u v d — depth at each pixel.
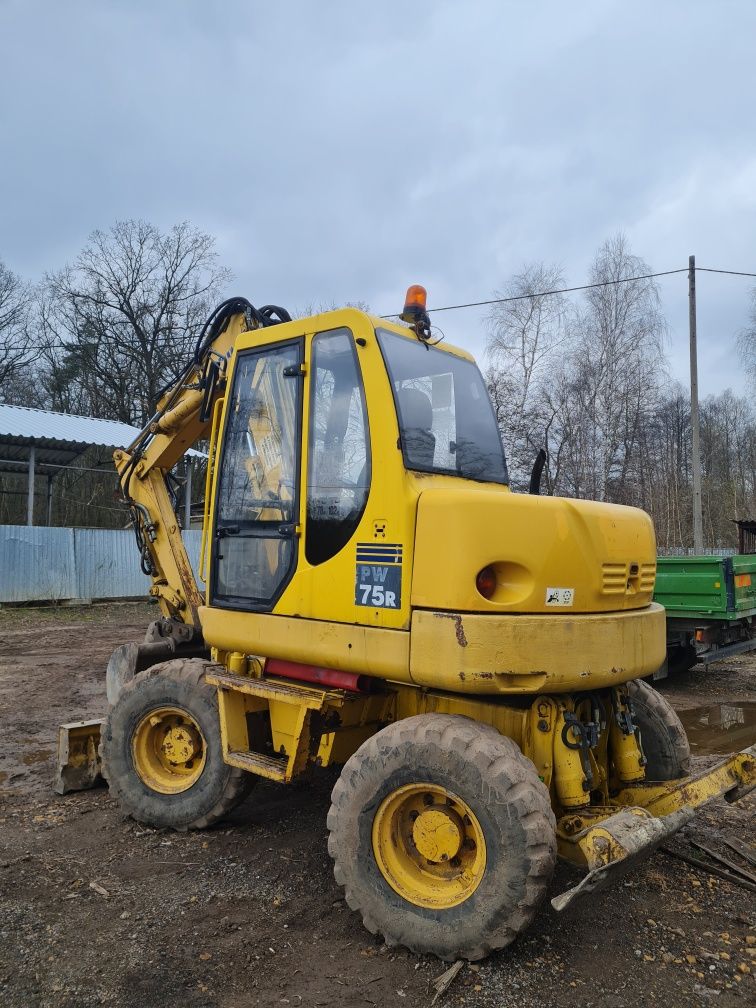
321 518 3.82
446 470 3.92
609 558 3.53
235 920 3.54
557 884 3.86
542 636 3.22
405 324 4.29
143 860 4.21
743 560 8.88
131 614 17.44
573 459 24.61
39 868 4.10
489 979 3.04
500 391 24.41
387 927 3.26
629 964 3.16
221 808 4.51
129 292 36.00
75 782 5.37
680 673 9.82
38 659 11.43
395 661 3.41
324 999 2.94
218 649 4.68
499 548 3.24
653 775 4.40
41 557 18.31
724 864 4.16
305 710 3.92
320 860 4.20
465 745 3.17
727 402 46.34
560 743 3.49
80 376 36.59
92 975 3.07
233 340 5.32
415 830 3.34
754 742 6.79
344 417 3.81
